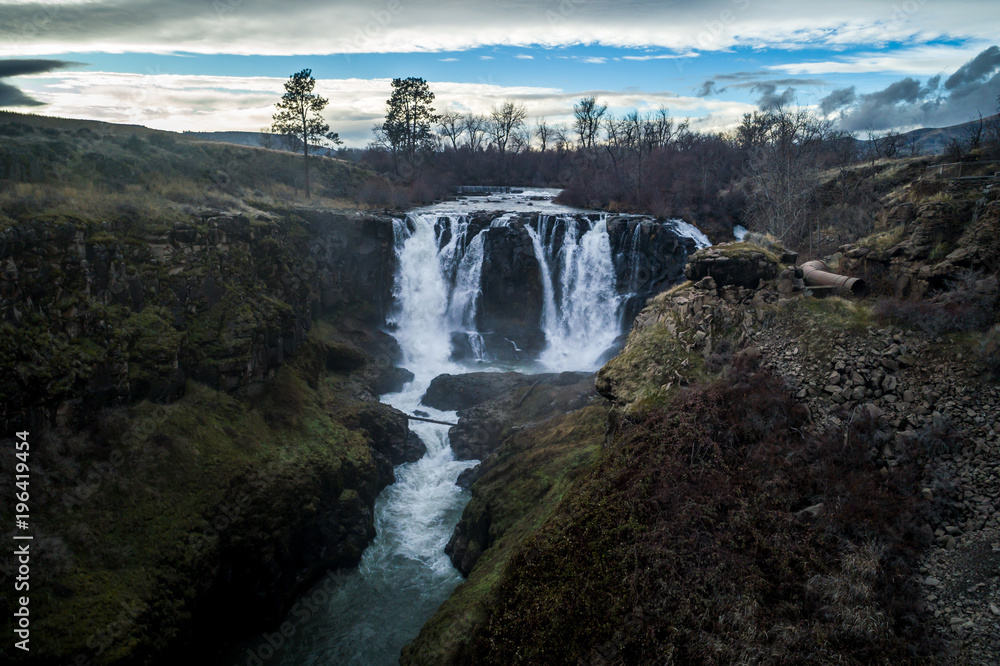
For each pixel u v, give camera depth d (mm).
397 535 29469
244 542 24438
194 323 30469
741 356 21750
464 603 20031
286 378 34625
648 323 25891
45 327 23281
